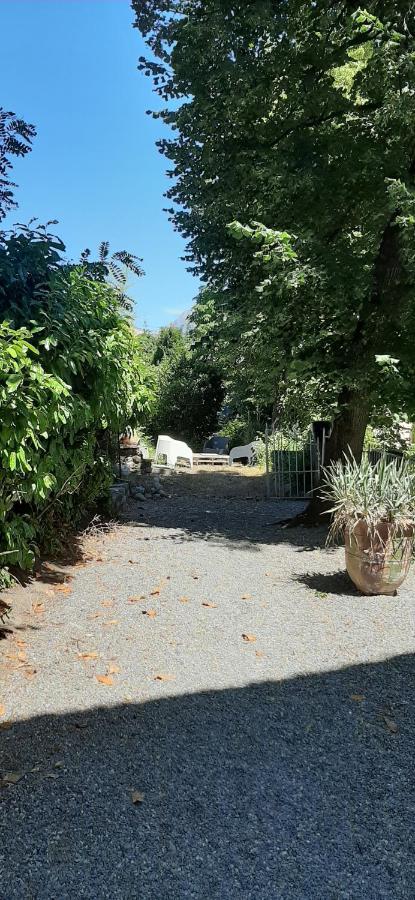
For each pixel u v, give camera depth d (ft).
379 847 6.62
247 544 21.98
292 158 22.48
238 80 21.84
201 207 25.05
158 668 11.09
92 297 16.58
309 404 37.68
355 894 5.97
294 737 8.86
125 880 6.08
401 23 20.71
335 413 25.05
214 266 27.30
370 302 22.68
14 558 12.75
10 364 10.66
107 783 7.64
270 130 24.41
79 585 16.10
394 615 14.20
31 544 14.43
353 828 6.91
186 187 25.00
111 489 27.14
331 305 21.74
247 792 7.52
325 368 22.94
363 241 25.14
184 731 8.93
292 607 14.74
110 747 8.46
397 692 10.37
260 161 22.98
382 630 13.23
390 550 15.33
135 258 19.25
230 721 9.25
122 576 17.08
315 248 22.29
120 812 7.09
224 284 27.37
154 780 7.73
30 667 10.93
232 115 23.50
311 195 23.34
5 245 13.79
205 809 7.18
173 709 9.58
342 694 10.25
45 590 15.31
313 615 14.17
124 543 21.53
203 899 5.86
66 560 18.39
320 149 23.36
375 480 15.79
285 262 20.86
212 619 13.76
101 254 19.02
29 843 6.57
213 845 6.59
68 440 17.43
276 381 26.81
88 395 16.84
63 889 5.95
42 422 11.68
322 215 24.03
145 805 7.22
